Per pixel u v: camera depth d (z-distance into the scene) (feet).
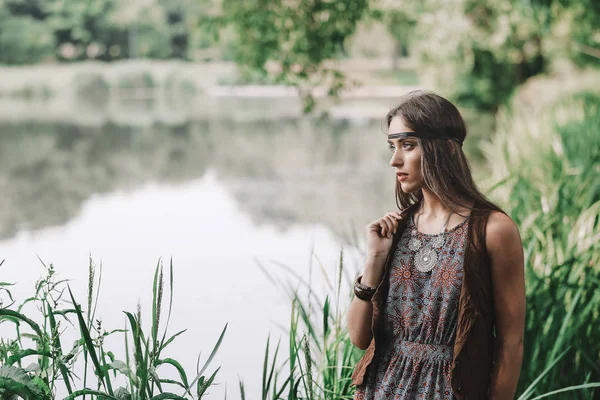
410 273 7.35
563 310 12.51
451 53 71.56
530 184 21.98
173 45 252.62
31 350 8.39
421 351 7.19
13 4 231.71
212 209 40.57
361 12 29.66
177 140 75.77
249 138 76.28
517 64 79.46
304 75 30.12
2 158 63.26
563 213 18.21
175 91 179.83
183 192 46.57
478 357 6.98
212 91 174.70
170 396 7.98
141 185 49.62
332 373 11.37
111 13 240.94
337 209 39.60
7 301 22.12
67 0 235.40
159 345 8.14
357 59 229.45
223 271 27.20
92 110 118.73
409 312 7.27
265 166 56.75
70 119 102.01
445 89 85.40
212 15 30.78
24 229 36.09
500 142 34.55
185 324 20.95
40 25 229.25
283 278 25.49
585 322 12.62
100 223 37.35
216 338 19.75
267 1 29.78
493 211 7.18
